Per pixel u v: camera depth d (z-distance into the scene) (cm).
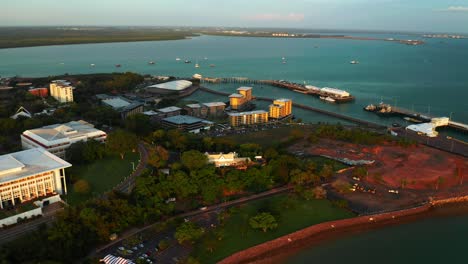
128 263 19775
